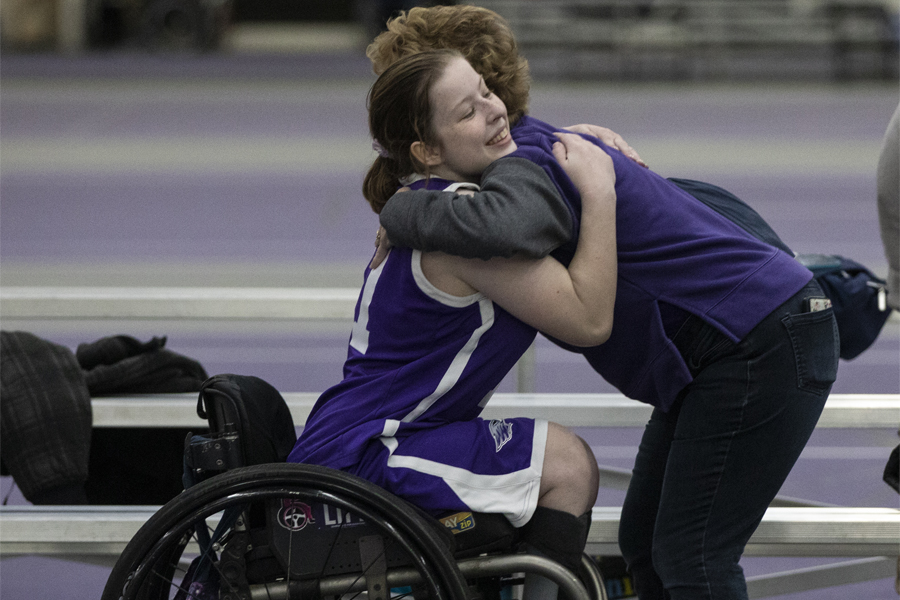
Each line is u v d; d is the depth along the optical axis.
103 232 27.11
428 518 5.50
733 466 5.63
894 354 17.48
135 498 8.22
